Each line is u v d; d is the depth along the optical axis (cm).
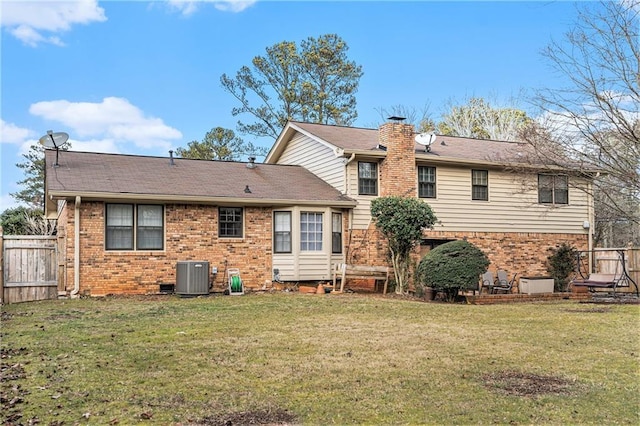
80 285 1530
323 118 3647
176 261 1642
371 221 1895
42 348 839
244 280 1736
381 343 888
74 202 1536
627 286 1678
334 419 538
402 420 536
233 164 2050
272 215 1788
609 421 537
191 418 539
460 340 915
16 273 1461
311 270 1805
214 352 816
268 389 633
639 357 793
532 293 1664
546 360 775
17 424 519
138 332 973
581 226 2261
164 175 1781
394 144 1897
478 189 2086
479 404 582
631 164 1375
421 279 1598
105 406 571
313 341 900
